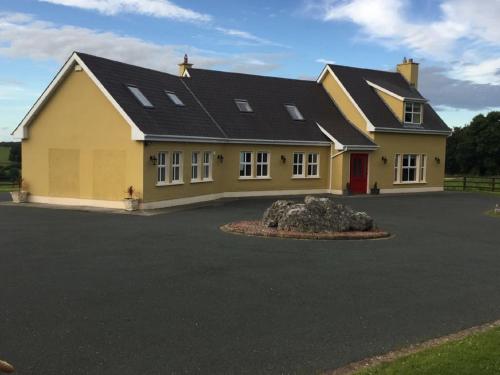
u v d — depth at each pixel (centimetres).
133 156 2022
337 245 1325
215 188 2556
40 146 2231
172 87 2562
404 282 960
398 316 759
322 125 3036
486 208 2384
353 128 3125
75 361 574
